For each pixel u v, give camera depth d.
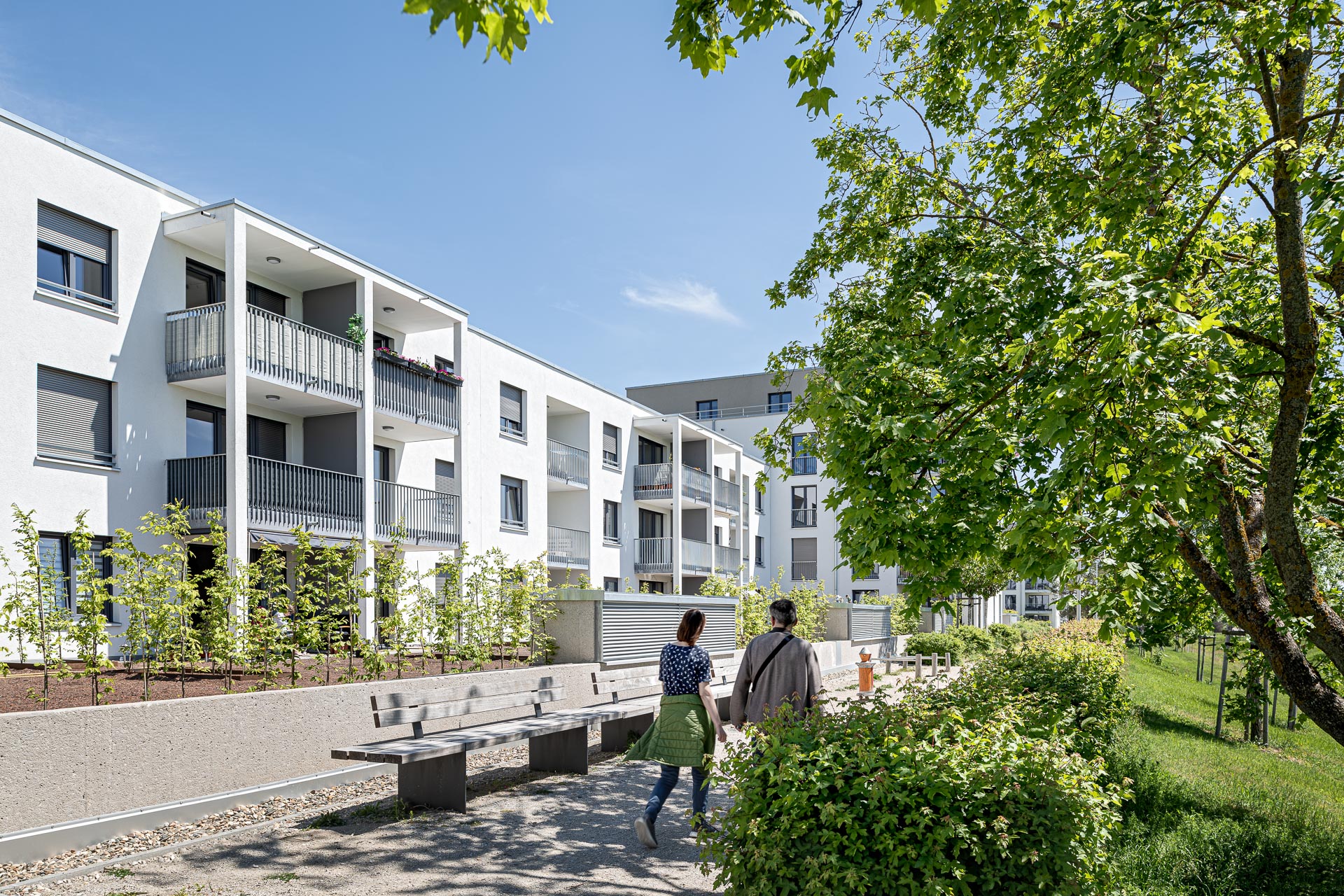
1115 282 4.15
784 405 48.41
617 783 7.89
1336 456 6.43
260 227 14.63
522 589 12.08
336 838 5.93
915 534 5.37
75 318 13.09
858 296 8.79
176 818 6.30
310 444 17.62
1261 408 6.33
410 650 12.19
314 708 7.79
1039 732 4.72
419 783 6.85
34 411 12.45
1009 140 7.45
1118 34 5.89
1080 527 5.11
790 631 6.06
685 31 3.56
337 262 16.31
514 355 23.86
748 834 3.68
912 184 8.71
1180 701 20.89
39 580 7.98
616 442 30.19
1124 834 6.32
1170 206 6.92
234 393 13.97
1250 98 7.35
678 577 30.11
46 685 7.36
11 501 12.09
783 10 3.52
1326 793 10.40
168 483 14.38
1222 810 7.77
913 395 5.56
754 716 5.87
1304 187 5.26
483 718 9.88
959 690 6.55
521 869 5.30
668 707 6.11
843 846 3.53
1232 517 5.74
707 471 35.28
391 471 19.67
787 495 43.66
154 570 8.83
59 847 5.52
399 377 18.25
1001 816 3.51
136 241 14.10
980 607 49.56
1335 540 7.09
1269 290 6.34
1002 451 5.34
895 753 3.76
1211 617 8.16
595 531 27.89
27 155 12.52
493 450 22.70
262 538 14.37
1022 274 5.82
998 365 5.60
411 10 2.32
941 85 8.23
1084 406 4.30
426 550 19.36
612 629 12.20
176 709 6.52
